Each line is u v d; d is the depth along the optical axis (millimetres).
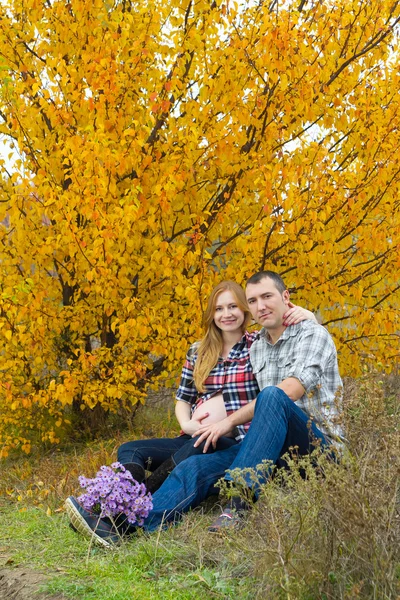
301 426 3119
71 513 3074
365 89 5148
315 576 2146
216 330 3818
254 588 2295
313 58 4938
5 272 5262
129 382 5543
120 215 4492
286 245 5160
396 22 4980
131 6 5320
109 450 5543
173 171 4668
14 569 2842
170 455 3670
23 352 5301
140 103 5195
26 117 4926
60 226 4922
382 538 2158
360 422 2559
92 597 2424
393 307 5473
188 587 2443
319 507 2295
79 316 5473
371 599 2059
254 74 4941
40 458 5652
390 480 2262
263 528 2488
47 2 5316
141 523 3043
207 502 3441
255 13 4957
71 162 4887
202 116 4941
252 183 5023
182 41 4902
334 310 5500
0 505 4309
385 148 4965
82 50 5109
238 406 3643
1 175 5320
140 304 5312
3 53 5121
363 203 5066
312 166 4730
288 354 3502
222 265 5703
